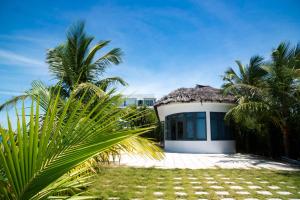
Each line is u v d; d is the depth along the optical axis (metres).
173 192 6.50
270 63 13.11
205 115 17.06
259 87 14.55
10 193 1.57
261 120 13.89
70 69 12.01
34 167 1.40
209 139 16.81
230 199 5.91
